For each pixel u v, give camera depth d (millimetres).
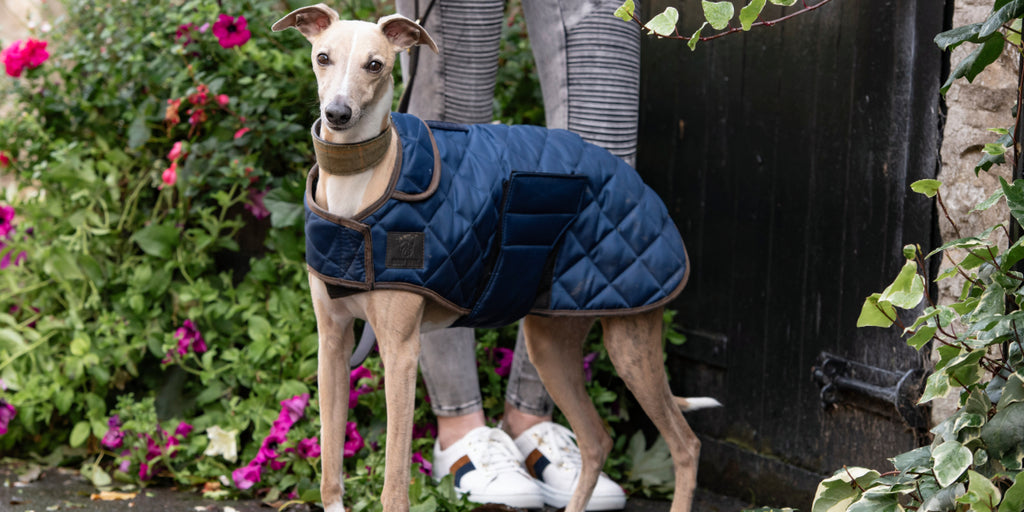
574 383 2498
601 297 2219
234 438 2945
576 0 2643
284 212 3238
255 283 3312
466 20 2701
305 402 2922
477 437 2838
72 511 2670
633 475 3055
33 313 3393
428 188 2021
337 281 2008
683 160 3209
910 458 1931
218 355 3271
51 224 3453
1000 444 1796
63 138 3641
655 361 2316
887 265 2510
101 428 3102
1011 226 2180
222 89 3502
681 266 2297
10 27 4547
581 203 2221
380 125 1960
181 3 3840
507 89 3797
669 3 3193
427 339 2852
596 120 2670
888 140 2486
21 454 3232
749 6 1912
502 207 2139
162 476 3014
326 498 2172
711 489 3117
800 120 2746
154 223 3410
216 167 3389
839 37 2604
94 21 3768
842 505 1991
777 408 2875
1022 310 1824
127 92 3656
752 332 2955
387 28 2031
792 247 2797
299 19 2053
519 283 2168
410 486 2582
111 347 3209
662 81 3270
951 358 1948
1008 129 2051
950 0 2311
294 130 3389
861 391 2555
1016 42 1985
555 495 2818
